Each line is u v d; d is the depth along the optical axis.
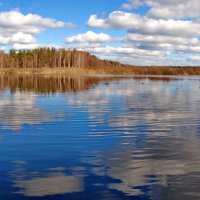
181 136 14.37
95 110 23.14
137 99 31.91
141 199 7.57
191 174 9.23
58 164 10.16
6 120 18.45
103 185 8.40
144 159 10.73
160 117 19.94
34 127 16.39
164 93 40.41
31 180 8.70
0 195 7.76
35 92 39.88
